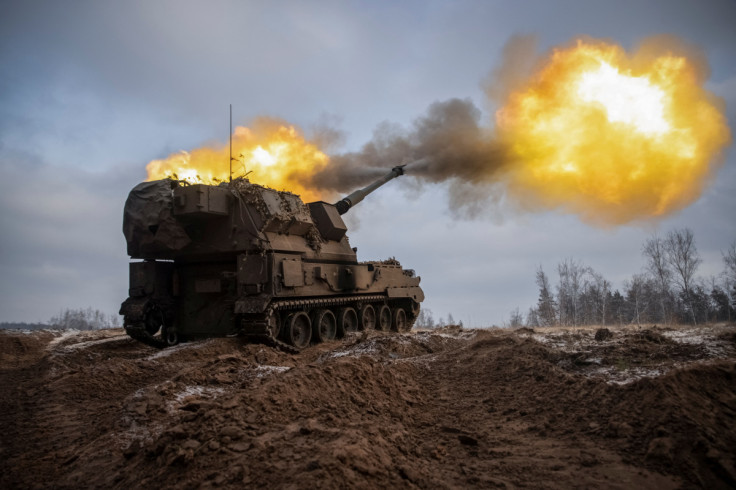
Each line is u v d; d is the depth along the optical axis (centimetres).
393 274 2673
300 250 1967
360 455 575
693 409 691
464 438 716
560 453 660
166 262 1984
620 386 805
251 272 1717
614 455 637
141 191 1842
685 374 765
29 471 712
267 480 539
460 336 1869
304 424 682
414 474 578
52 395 1112
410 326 2956
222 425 678
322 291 2016
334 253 2238
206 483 547
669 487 559
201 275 1955
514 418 818
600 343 1177
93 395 1130
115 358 1641
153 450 660
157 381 1250
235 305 1698
